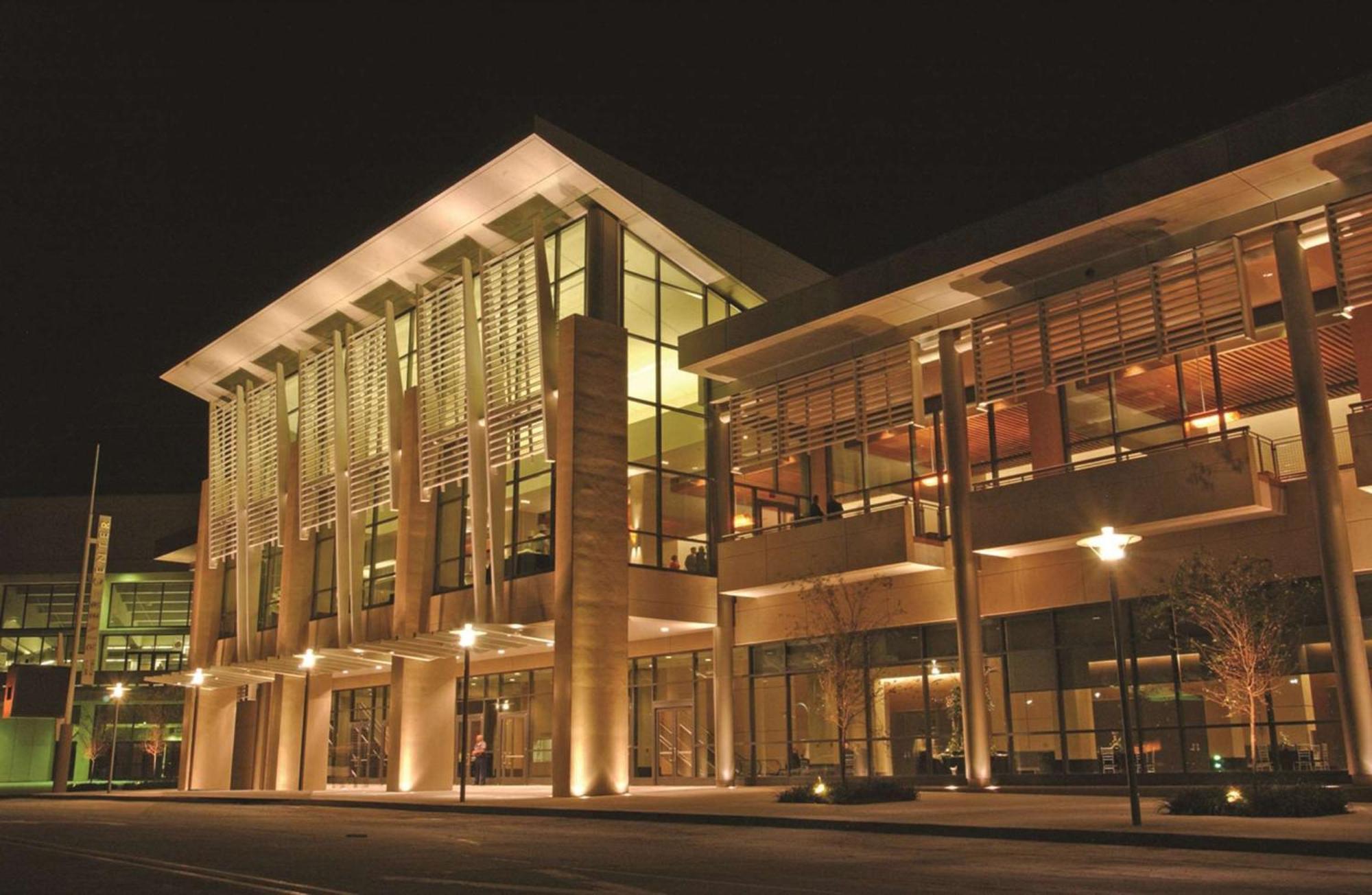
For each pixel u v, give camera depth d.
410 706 36.66
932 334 29.94
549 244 35.78
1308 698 22.81
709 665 35.06
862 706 30.73
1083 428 27.19
